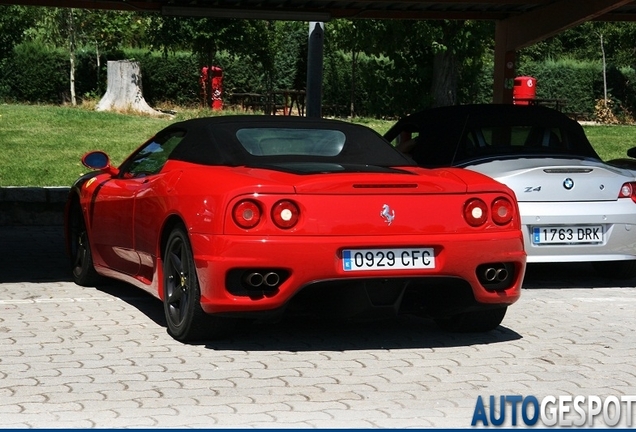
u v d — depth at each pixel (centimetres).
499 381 584
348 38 2792
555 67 3409
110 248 792
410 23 2697
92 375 577
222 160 675
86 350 635
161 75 3062
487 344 677
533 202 855
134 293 834
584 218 858
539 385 577
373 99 2978
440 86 2886
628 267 944
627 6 1370
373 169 662
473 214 641
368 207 619
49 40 3045
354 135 723
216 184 624
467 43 2703
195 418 500
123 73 2578
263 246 602
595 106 3397
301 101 3038
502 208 652
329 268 609
